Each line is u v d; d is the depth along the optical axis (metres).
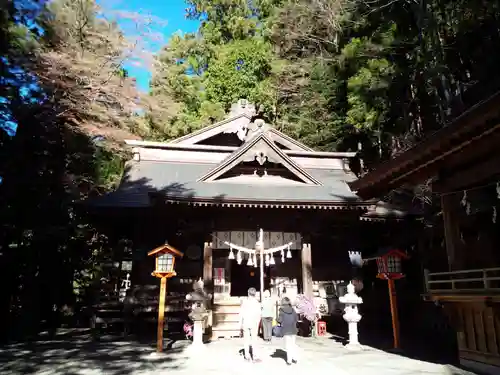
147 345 9.82
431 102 15.02
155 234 12.55
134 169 14.96
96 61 16.02
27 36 12.82
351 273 13.19
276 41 27.25
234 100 26.52
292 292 12.95
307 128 23.16
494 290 5.78
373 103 15.66
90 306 13.39
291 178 13.39
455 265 7.32
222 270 12.77
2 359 7.97
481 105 4.88
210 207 11.63
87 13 17.20
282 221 12.40
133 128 19.14
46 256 12.67
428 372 6.71
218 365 7.39
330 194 12.27
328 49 23.83
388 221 13.34
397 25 15.66
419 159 6.62
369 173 7.84
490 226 7.33
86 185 17.47
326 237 13.53
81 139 16.23
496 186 6.74
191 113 27.11
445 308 7.31
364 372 6.77
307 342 10.65
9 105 12.13
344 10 19.59
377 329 13.16
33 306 11.88
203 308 9.43
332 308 12.85
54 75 13.69
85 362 7.68
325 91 21.22
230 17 31.05
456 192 7.34
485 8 12.09
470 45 13.22
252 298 8.09
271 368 7.12
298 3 24.30
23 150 12.11
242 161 12.91
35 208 12.06
